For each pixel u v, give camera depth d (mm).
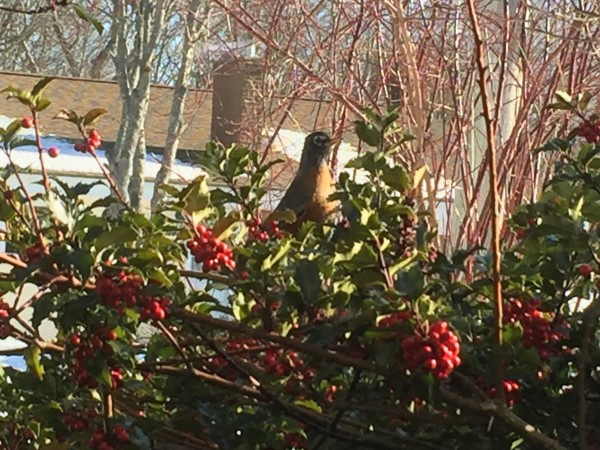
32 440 3820
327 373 2914
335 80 7418
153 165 20719
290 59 7590
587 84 6598
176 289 2971
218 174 3717
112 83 23969
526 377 2939
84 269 2678
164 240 2920
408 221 3201
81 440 3271
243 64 10172
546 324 2977
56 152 3357
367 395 3004
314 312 2930
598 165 3297
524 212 3234
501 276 3027
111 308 2836
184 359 3084
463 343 2947
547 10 6781
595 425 3043
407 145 5973
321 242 3293
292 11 9477
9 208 3066
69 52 27203
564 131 6184
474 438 2975
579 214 3088
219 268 3008
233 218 3053
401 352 2646
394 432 3127
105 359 2904
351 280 2859
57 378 3594
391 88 7301
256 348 3086
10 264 2852
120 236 2770
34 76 23453
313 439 3158
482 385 2973
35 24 26531
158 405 3572
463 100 6574
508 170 5930
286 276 3037
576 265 3086
